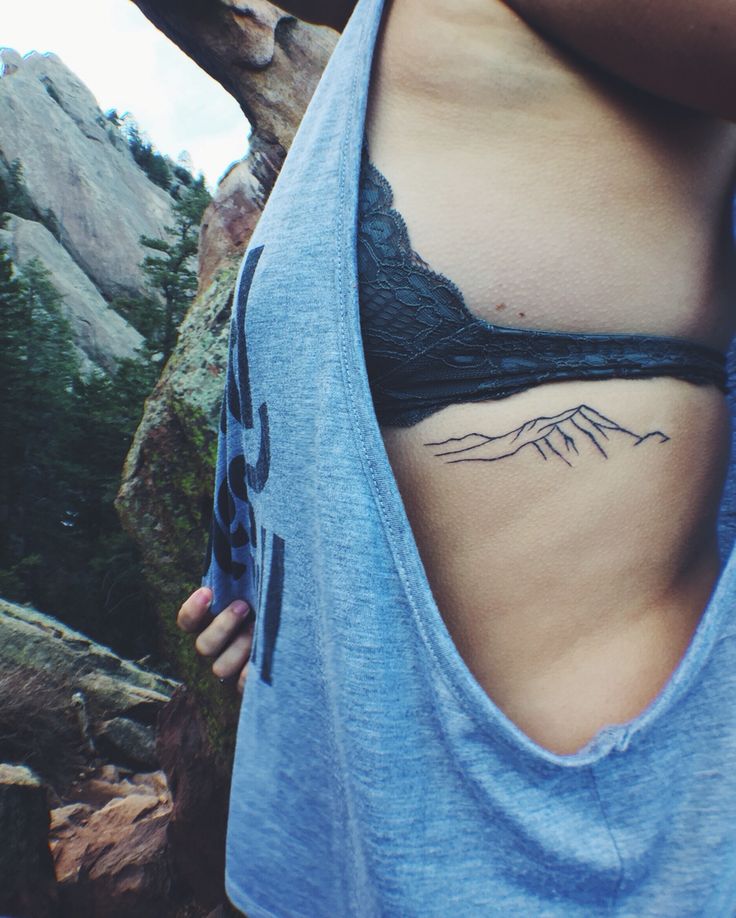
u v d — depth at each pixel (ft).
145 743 19.13
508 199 1.03
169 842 5.68
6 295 71.67
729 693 0.94
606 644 1.00
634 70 0.93
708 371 1.08
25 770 6.93
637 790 0.94
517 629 1.02
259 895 1.31
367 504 1.01
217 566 1.69
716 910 0.91
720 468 1.08
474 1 1.07
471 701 0.94
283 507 1.20
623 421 1.01
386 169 1.10
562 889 0.94
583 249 1.01
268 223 1.26
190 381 4.86
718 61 0.85
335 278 1.05
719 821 0.92
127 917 6.12
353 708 1.01
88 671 20.38
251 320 1.22
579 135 1.02
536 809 0.94
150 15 4.74
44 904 5.97
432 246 1.05
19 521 55.67
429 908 0.96
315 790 1.23
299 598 1.20
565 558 1.01
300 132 1.31
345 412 1.03
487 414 1.03
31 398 60.39
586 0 0.91
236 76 5.01
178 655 4.90
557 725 0.99
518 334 1.02
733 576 0.95
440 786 0.98
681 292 1.04
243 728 1.38
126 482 5.09
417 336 1.05
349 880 1.17
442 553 1.06
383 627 1.00
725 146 1.09
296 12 1.73
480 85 1.05
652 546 1.02
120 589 52.21
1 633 20.22
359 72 1.11
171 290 68.49
